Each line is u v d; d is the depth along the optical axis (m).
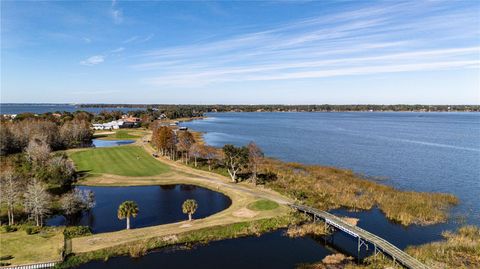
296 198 62.28
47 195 55.50
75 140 135.25
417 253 40.44
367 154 116.38
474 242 43.28
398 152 120.38
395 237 46.91
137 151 113.00
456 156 112.12
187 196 67.00
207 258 40.75
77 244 42.72
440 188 73.38
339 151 122.69
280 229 49.53
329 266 38.84
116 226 51.09
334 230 49.34
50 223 52.28
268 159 102.38
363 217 54.75
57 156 87.88
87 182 75.81
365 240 43.38
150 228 48.09
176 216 55.59
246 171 83.25
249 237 46.81
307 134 179.62
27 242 42.75
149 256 41.00
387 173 87.62
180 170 86.75
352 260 40.34
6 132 106.12
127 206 47.94
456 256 40.09
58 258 38.66
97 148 119.19
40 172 71.69
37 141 106.12
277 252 42.47
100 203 62.59
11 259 38.22
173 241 44.38
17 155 95.81
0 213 53.41
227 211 55.47
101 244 42.66
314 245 44.56
